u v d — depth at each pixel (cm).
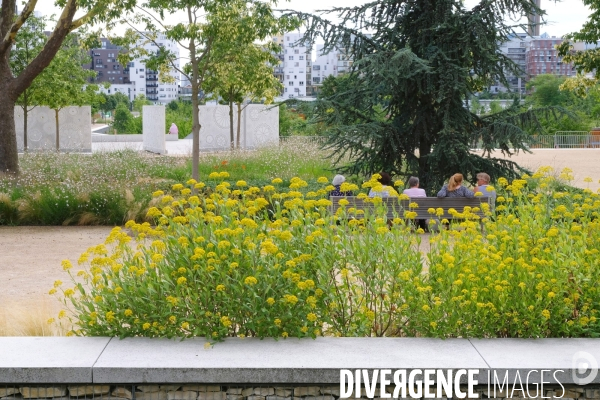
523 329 519
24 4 1927
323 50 1495
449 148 1405
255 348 488
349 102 1436
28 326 604
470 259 546
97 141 4759
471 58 1463
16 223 1440
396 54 1311
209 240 529
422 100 1492
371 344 498
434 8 1456
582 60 2395
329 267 529
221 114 3653
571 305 523
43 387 457
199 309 507
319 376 452
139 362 459
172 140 4916
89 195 1468
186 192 590
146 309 514
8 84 1842
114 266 518
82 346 493
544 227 632
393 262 529
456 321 511
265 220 557
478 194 924
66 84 3164
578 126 4591
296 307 511
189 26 1502
